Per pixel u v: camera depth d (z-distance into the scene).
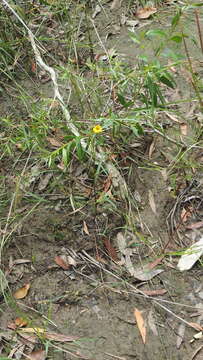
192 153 0.89
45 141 0.92
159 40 1.08
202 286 0.76
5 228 0.83
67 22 1.14
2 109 1.01
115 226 0.82
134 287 0.77
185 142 0.91
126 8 1.16
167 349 0.71
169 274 0.78
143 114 0.92
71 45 1.07
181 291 0.76
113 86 0.93
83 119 0.91
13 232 0.83
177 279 0.77
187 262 0.78
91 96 0.98
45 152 0.90
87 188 0.86
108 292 0.77
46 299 0.77
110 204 0.84
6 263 0.81
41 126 0.92
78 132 0.88
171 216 0.83
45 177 0.88
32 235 0.83
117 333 0.73
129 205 0.83
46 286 0.78
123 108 0.94
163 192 0.85
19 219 0.84
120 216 0.83
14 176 0.90
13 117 0.99
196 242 0.80
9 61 1.08
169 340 0.72
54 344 0.72
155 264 0.79
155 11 1.14
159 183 0.86
